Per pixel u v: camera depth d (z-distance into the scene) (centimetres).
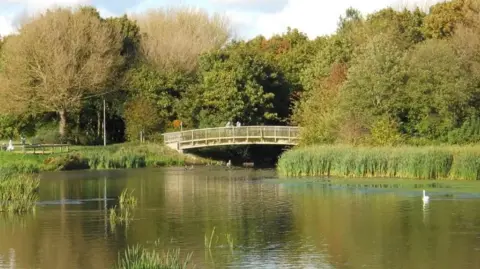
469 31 7644
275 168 7100
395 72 6372
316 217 3625
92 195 4628
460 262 2689
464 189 4562
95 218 3659
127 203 4191
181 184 5328
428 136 6412
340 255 2802
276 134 7294
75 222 3544
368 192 4525
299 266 2645
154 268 2425
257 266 2645
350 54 8150
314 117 6644
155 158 7575
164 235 3206
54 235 3231
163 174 6306
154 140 8431
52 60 8075
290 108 8344
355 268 2616
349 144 5966
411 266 2642
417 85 6406
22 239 3153
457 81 6456
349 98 6347
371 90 6325
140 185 5275
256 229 3325
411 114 6494
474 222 3406
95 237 3180
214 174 6281
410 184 4888
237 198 4397
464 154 5119
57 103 8200
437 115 6506
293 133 7188
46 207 4056
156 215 3747
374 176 5391
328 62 8312
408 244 2977
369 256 2786
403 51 7019
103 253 2888
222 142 7575
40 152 7238
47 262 2761
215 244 3012
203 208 3988
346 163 5472
